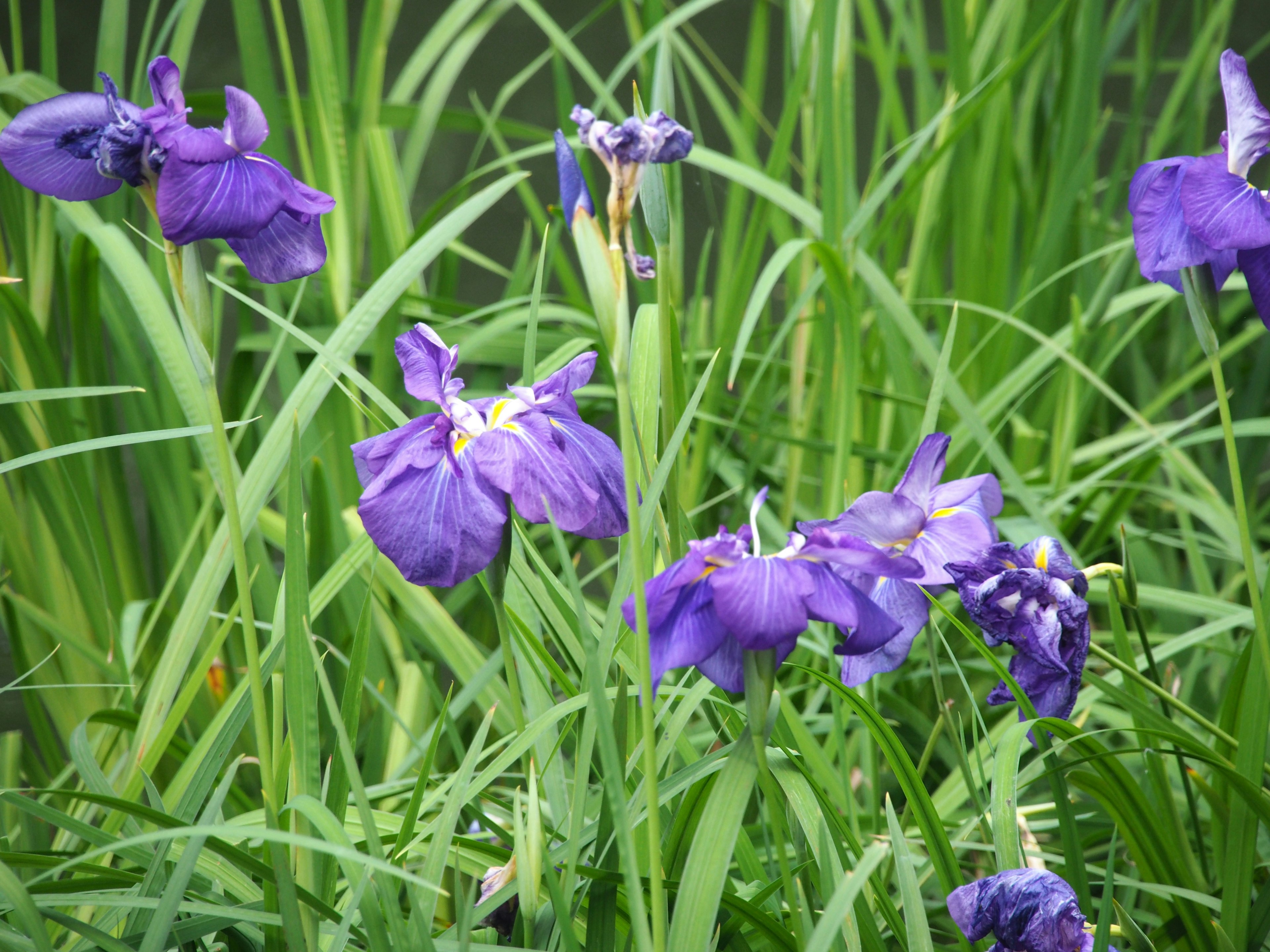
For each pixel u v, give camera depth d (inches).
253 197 91.1
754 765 91.5
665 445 94.5
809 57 126.1
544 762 100.4
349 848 89.4
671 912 95.7
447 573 93.3
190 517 121.7
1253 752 97.2
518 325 125.5
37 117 91.1
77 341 117.3
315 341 97.3
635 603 89.6
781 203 117.3
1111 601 99.7
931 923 103.9
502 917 95.0
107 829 101.4
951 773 109.9
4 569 121.0
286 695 93.6
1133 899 101.0
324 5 131.0
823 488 130.9
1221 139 94.4
